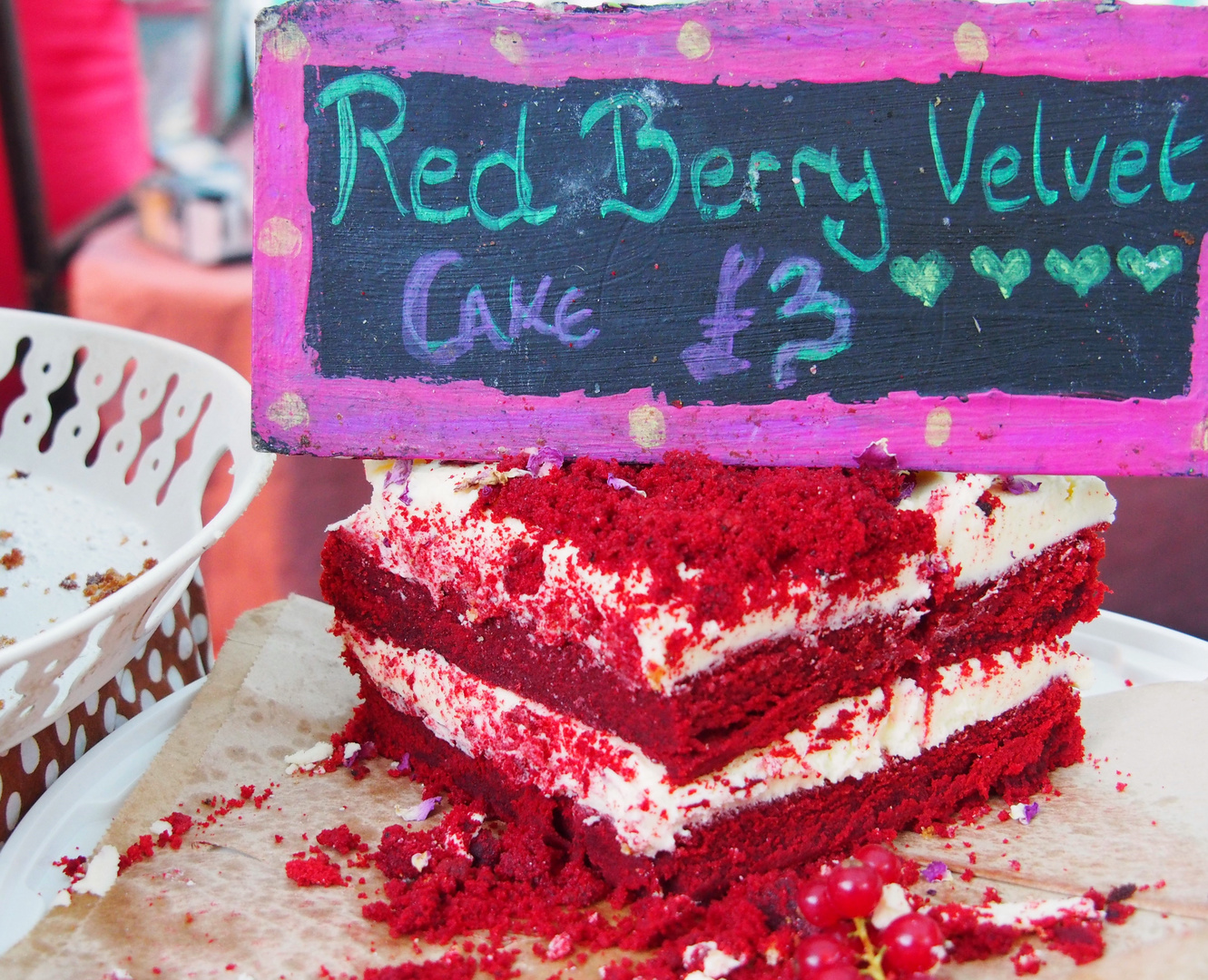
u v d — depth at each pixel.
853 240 0.39
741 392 0.40
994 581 0.41
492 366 0.40
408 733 0.44
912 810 0.41
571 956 0.37
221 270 0.70
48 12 0.65
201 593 0.48
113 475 0.49
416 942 0.37
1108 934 0.37
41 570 0.45
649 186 0.39
